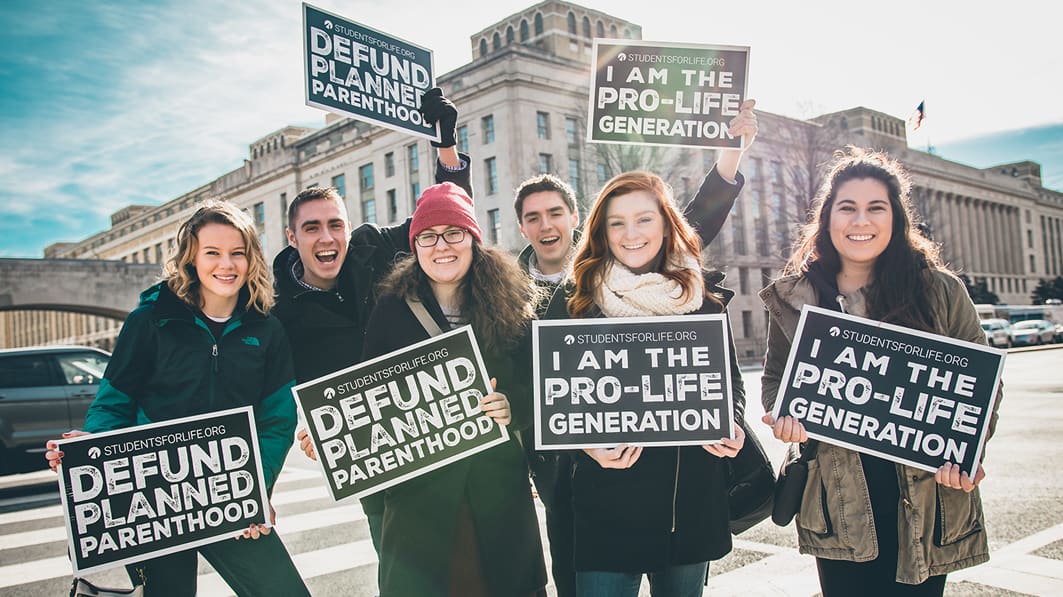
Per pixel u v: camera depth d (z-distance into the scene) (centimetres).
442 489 262
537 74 3841
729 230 4456
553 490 278
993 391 233
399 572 256
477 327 280
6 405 895
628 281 256
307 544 562
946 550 230
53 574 524
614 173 3650
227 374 274
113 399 264
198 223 269
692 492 244
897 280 246
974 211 7738
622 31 4638
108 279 4194
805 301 263
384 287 291
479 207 3900
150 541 257
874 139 5828
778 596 381
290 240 360
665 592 249
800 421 248
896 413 240
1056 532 462
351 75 386
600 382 251
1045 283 8150
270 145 6384
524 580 260
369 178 4709
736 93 351
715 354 250
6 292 3888
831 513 240
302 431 290
